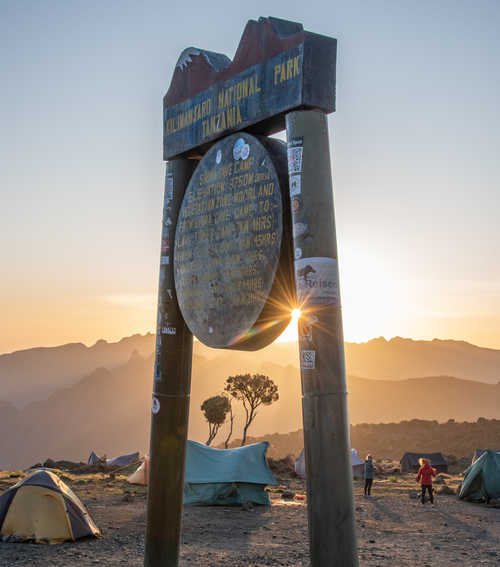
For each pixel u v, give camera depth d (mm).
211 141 7402
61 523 12844
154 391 7953
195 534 14797
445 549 13438
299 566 10984
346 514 5402
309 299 5633
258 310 6305
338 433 5477
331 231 5785
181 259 7617
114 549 12031
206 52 7574
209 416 68562
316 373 5535
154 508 7617
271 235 6219
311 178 5820
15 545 12219
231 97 6980
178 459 7723
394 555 12602
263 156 6395
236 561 11281
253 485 21734
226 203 6879
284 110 6105
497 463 23906
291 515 19109
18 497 12945
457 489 29156
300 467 38688
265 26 6492
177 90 8078
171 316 7953
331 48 6074
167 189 8258
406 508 21844
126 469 37062
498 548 13625
